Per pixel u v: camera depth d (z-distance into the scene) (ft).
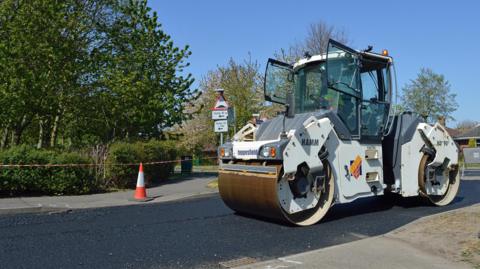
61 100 57.93
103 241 21.90
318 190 26.32
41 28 53.83
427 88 171.53
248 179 25.89
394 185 30.71
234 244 21.40
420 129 31.78
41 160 37.96
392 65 30.25
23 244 21.22
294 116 27.48
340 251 19.34
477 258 17.95
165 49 69.92
